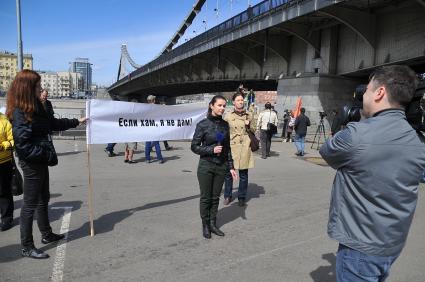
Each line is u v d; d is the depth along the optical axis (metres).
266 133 14.01
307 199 7.94
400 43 21.27
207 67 46.19
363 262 2.40
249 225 6.18
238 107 7.12
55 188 8.42
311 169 11.91
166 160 13.02
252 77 38.12
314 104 27.28
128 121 6.02
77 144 18.12
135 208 6.98
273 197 8.05
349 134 2.40
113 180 9.44
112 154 13.69
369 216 2.37
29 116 4.45
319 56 28.47
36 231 5.64
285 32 30.55
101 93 128.38
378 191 2.34
